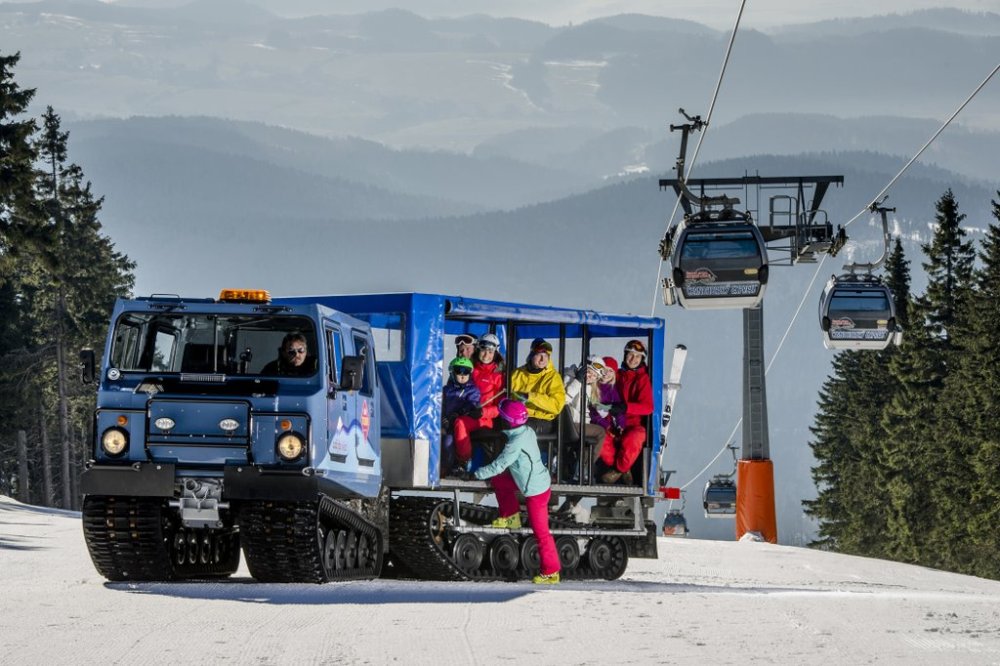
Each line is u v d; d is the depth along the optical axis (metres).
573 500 55.31
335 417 42.12
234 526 46.06
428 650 26.44
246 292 42.22
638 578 62.06
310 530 40.91
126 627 29.72
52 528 95.31
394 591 39.28
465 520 51.31
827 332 147.75
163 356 41.75
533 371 52.25
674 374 70.75
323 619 31.53
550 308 53.78
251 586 40.41
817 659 25.84
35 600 35.56
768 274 110.88
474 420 50.97
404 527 49.19
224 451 40.06
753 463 143.88
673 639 28.81
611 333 58.41
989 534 175.88
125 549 42.06
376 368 48.47
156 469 40.03
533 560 51.78
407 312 49.47
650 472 57.75
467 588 41.38
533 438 48.75
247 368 41.50
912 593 52.28
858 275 148.12
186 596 37.03
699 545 115.25
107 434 40.38
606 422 56.28
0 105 144.88
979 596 52.03
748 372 145.62
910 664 25.34
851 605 38.94
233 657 25.23
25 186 143.50
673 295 115.75
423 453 49.19
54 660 24.72
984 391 181.88
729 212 113.38
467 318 53.00
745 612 35.50
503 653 26.14
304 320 41.53
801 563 87.50
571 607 35.69
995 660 26.25
